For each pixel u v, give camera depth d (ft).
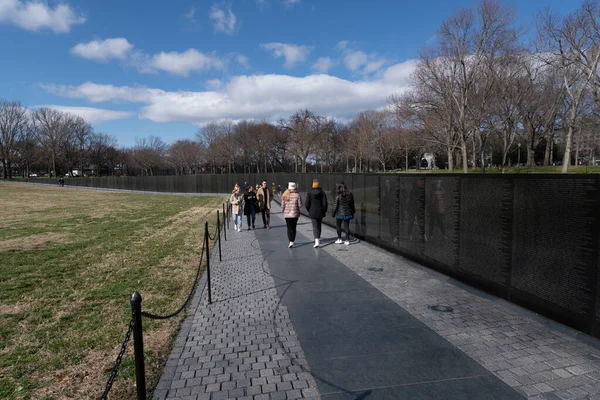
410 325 16.33
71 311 19.07
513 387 11.48
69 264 29.94
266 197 50.83
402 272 25.29
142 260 31.35
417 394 11.23
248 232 47.11
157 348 14.80
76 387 12.05
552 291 16.26
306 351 14.24
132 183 223.51
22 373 12.94
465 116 115.34
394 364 13.04
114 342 15.35
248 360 13.67
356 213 40.93
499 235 19.35
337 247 35.06
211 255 33.12
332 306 19.03
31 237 44.93
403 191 29.63
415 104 120.47
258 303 19.89
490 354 13.56
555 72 116.47
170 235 46.21
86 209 89.86
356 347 14.42
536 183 16.89
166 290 22.67
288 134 287.07
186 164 353.51
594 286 14.33
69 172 381.40
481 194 20.58
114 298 21.18
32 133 341.41
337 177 47.83
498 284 19.54
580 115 126.93
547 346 14.03
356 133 227.20
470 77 109.40
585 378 11.88
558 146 200.85
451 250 23.52
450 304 18.80
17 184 253.24
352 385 11.85
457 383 11.77
